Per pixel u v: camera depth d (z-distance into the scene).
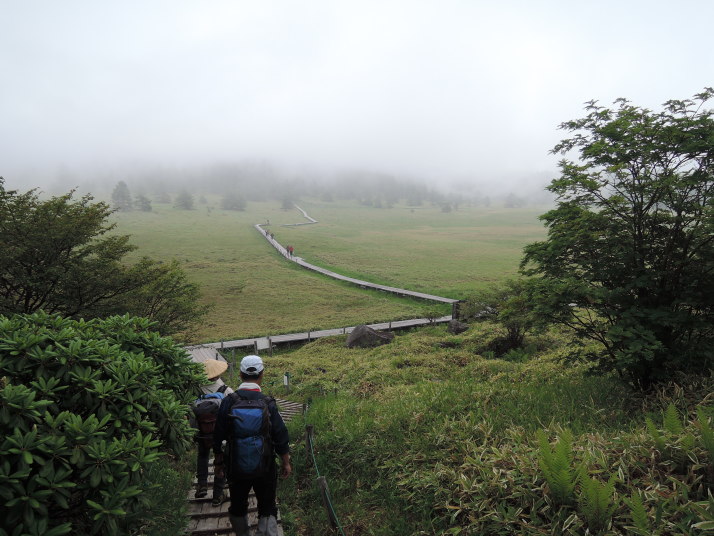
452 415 7.50
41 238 13.73
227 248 79.38
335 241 93.75
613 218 8.16
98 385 3.56
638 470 4.60
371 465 6.48
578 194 8.67
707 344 7.49
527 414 7.26
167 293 18.09
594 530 3.85
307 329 31.03
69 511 3.42
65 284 14.07
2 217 13.51
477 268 61.72
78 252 15.55
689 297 7.45
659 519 3.65
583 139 8.44
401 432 7.09
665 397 6.84
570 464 4.75
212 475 6.60
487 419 6.95
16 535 2.78
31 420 3.14
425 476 5.58
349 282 50.97
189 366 5.26
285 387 15.92
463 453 5.85
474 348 20.77
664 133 7.05
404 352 20.58
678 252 7.73
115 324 5.09
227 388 6.51
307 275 56.41
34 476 2.89
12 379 3.56
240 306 40.62
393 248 85.00
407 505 5.38
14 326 4.17
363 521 5.32
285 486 6.29
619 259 7.96
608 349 8.24
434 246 89.06
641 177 7.54
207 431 5.67
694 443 4.52
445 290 45.38
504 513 4.28
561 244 8.38
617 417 6.82
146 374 4.06
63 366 3.63
